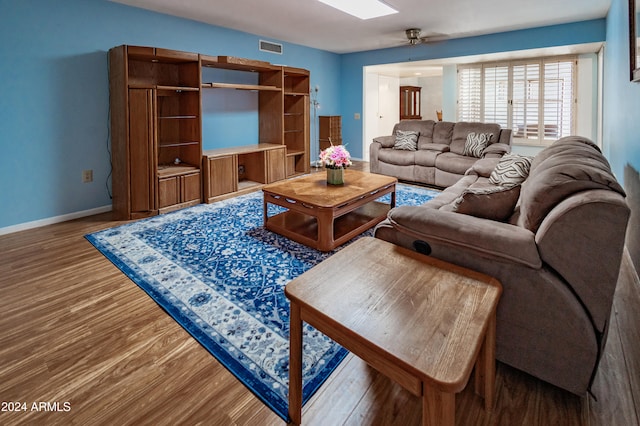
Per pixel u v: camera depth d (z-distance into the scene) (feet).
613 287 4.36
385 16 15.69
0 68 11.02
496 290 4.44
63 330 6.45
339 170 11.69
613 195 4.35
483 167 12.92
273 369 5.46
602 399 4.78
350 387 5.11
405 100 32.78
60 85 12.34
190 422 4.53
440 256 5.44
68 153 12.78
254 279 8.36
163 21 14.99
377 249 5.64
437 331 3.60
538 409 4.66
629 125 9.37
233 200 15.48
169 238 10.96
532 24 17.33
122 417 4.61
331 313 3.91
